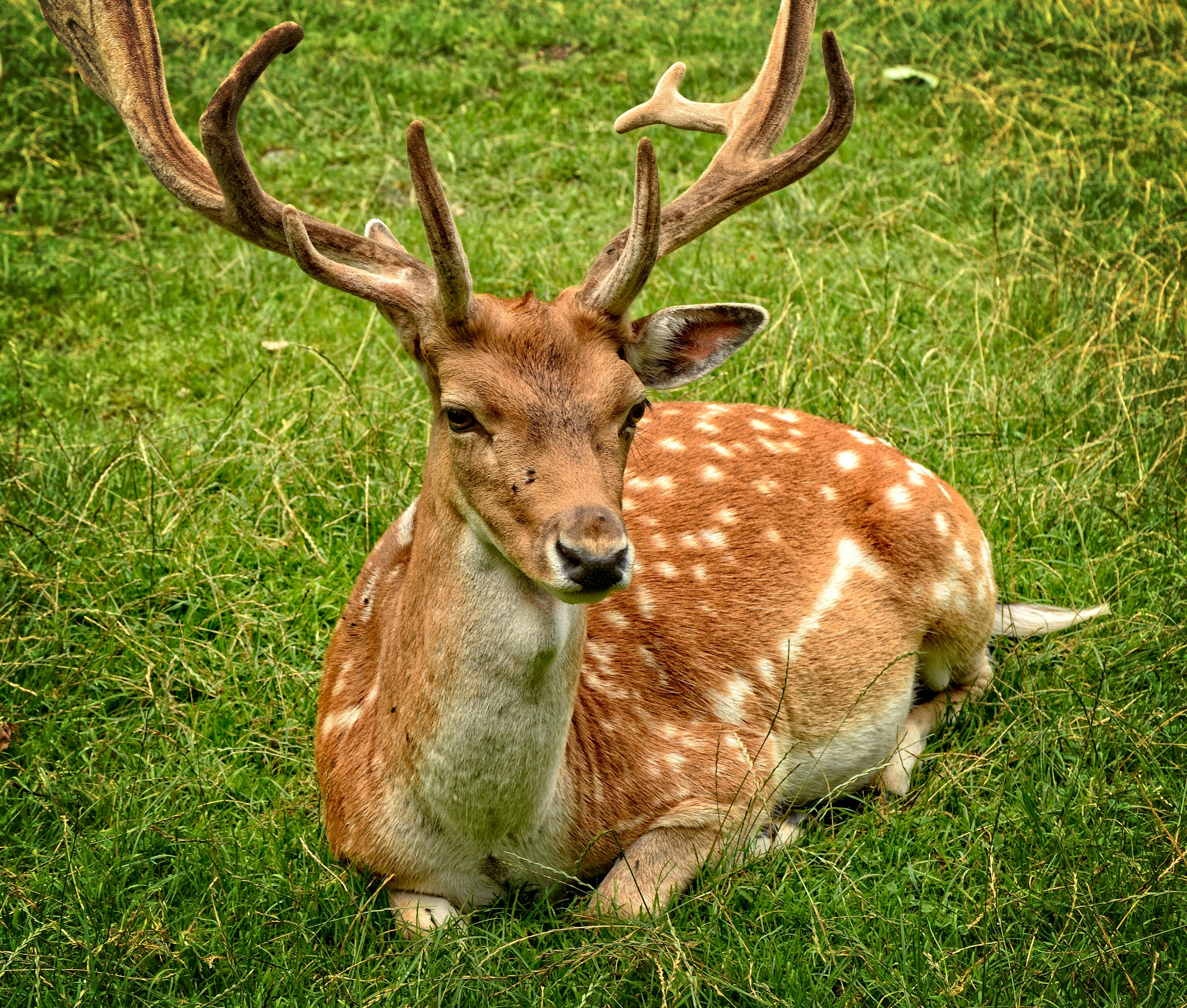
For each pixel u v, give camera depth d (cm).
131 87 628
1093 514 961
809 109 1700
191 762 742
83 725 778
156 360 1168
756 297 1236
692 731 696
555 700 583
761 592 750
